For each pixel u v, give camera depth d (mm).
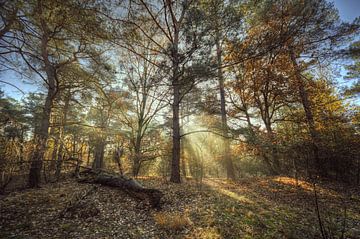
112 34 6559
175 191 7402
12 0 5125
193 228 4656
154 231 4566
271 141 8852
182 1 6598
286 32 8039
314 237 4395
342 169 9867
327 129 10602
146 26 8570
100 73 9734
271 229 4738
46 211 5055
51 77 8977
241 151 12828
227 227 4707
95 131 12383
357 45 10648
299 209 6539
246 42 7910
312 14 8180
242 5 8562
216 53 6812
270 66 12312
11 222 4348
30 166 7355
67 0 5164
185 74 6422
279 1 9406
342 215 6043
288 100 13219
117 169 13484
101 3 5551
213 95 13227
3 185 6293
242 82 13945
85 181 8125
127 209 5691
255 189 9297
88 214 5086
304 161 7961
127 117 15398
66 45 8992
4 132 6727
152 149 15148
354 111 12016
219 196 7363
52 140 10102
